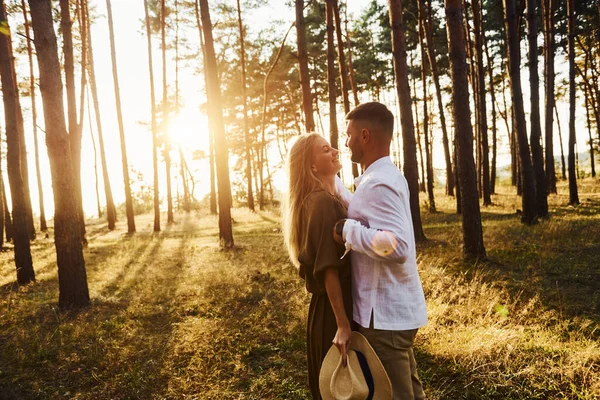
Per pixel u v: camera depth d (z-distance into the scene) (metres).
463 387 3.34
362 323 1.93
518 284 6.17
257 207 32.38
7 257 13.70
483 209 17.08
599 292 5.63
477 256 7.83
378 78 31.64
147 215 36.22
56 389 3.88
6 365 4.45
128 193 20.38
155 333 5.24
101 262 11.17
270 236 14.72
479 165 21.75
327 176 2.12
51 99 6.45
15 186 8.98
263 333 4.89
